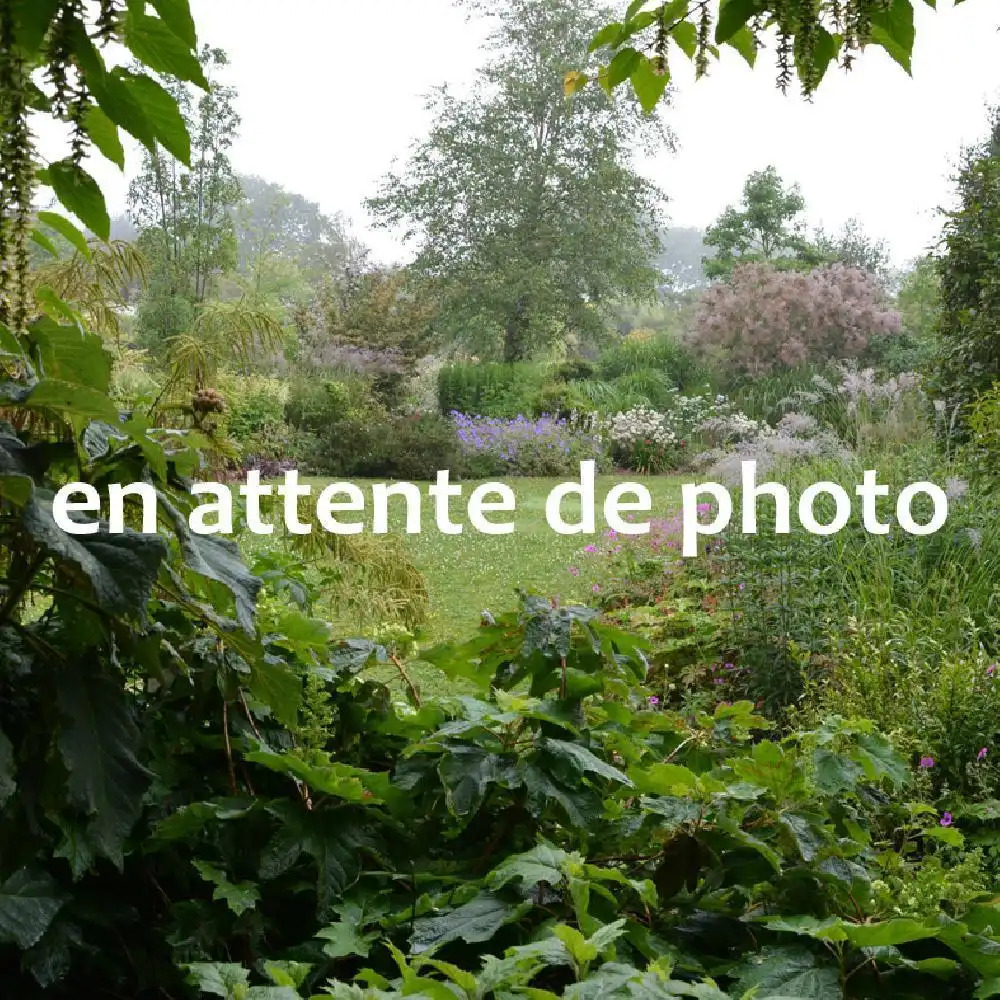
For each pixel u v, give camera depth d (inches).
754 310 751.1
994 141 504.1
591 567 291.6
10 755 52.0
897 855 72.3
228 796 67.9
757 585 193.9
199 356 101.4
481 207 1070.4
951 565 195.6
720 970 54.6
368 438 552.4
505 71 1070.4
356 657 76.7
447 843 71.4
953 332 334.6
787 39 41.2
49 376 60.7
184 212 855.1
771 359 749.3
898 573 201.2
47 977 56.3
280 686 63.2
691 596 232.1
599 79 52.7
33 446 56.0
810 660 169.8
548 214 1074.1
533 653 74.0
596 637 72.3
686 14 48.4
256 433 507.2
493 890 57.2
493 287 1021.8
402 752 77.0
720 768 73.3
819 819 64.6
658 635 198.7
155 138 38.1
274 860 62.2
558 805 65.7
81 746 53.9
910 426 351.9
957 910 62.7
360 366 729.6
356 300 797.9
